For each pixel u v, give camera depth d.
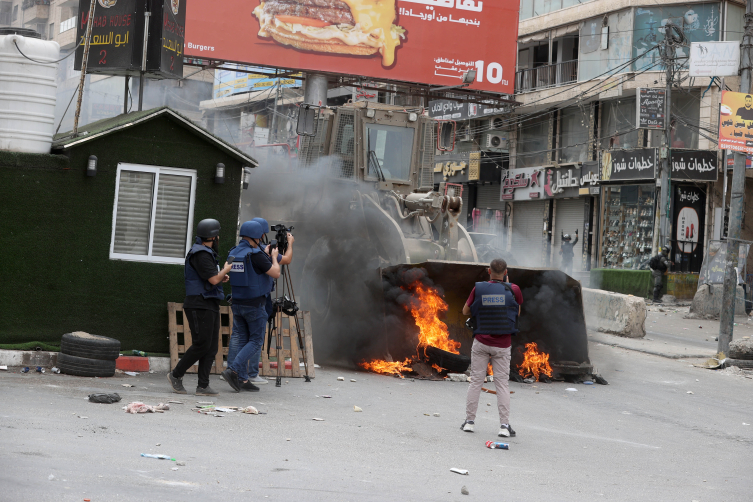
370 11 24.05
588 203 32.34
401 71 24.45
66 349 8.71
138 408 6.95
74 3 47.28
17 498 4.09
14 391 7.32
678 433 8.48
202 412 7.25
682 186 28.67
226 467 5.32
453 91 25.52
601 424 8.64
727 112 14.27
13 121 9.09
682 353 15.23
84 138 9.12
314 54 23.48
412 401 8.99
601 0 31.14
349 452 6.24
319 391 9.10
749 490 6.09
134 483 4.66
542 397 10.07
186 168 9.74
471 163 36.66
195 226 9.77
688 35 29.00
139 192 9.57
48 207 9.12
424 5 24.62
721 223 28.25
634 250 30.06
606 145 31.80
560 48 33.72
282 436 6.58
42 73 9.23
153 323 9.55
